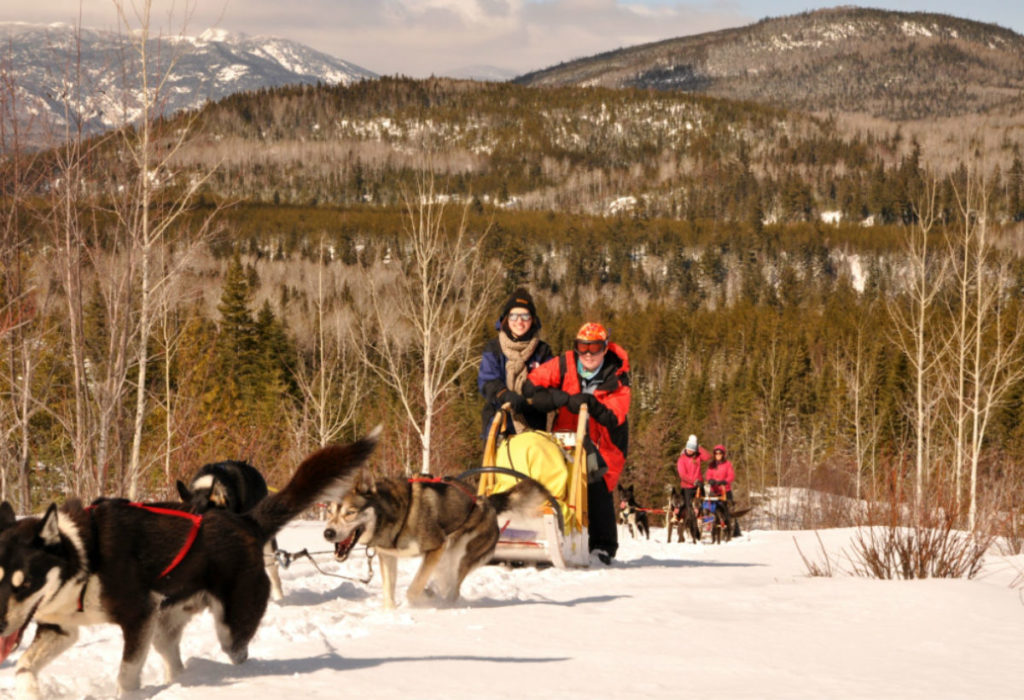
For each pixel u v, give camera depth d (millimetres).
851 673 4793
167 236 11602
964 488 16641
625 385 10492
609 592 7887
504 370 10531
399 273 20531
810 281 199875
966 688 4488
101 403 10930
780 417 59406
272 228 185500
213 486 6023
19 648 5234
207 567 4598
